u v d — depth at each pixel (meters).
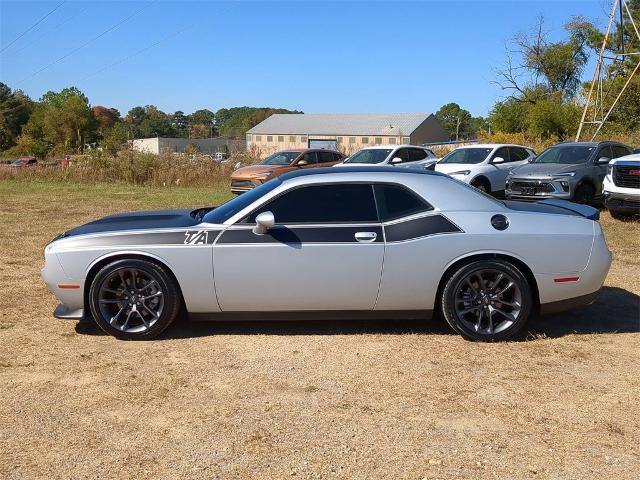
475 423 3.77
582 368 4.66
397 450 3.44
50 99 98.81
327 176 5.33
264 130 77.44
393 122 72.94
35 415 3.87
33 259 8.74
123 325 5.26
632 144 27.94
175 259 5.14
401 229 5.16
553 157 14.17
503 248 5.14
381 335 5.39
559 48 51.53
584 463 3.31
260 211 5.20
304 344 5.17
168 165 23.89
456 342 5.22
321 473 3.21
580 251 5.24
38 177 25.30
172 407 3.99
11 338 5.33
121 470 3.24
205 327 5.62
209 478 3.16
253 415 3.87
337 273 5.13
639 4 38.16
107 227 5.46
